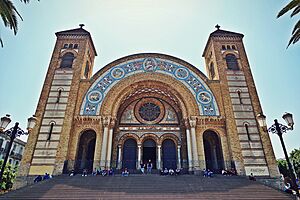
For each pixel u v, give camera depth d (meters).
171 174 28.06
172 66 38.56
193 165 30.94
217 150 35.88
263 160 30.28
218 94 35.84
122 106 38.97
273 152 30.61
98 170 29.03
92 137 36.47
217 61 38.78
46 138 31.02
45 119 32.47
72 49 39.53
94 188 20.88
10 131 18.33
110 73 37.56
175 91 36.84
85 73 41.38
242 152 30.81
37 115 32.53
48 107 33.47
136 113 38.88
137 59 39.22
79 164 34.09
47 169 28.88
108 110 34.19
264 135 31.83
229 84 36.41
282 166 55.22
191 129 33.16
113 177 25.22
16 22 20.56
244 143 31.47
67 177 25.89
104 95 35.41
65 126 32.00
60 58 38.53
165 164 35.62
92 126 33.16
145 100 40.00
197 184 22.41
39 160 29.47
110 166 31.61
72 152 31.12
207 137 37.19
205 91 36.09
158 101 39.97
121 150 35.84
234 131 32.41
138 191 20.05
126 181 23.30
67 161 30.17
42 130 31.61
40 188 20.81
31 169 28.83
